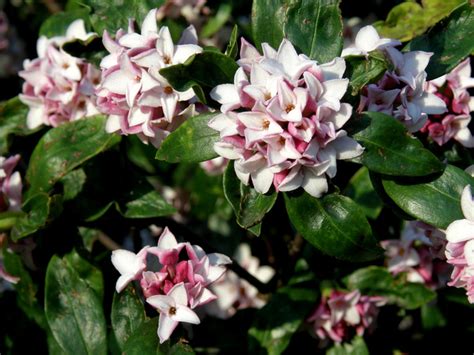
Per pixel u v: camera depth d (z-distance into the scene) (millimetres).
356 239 239
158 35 249
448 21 268
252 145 224
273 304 307
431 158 231
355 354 317
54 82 304
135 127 258
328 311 314
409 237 319
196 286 245
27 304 328
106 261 311
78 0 292
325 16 247
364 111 241
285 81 221
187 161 242
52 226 294
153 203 297
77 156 289
